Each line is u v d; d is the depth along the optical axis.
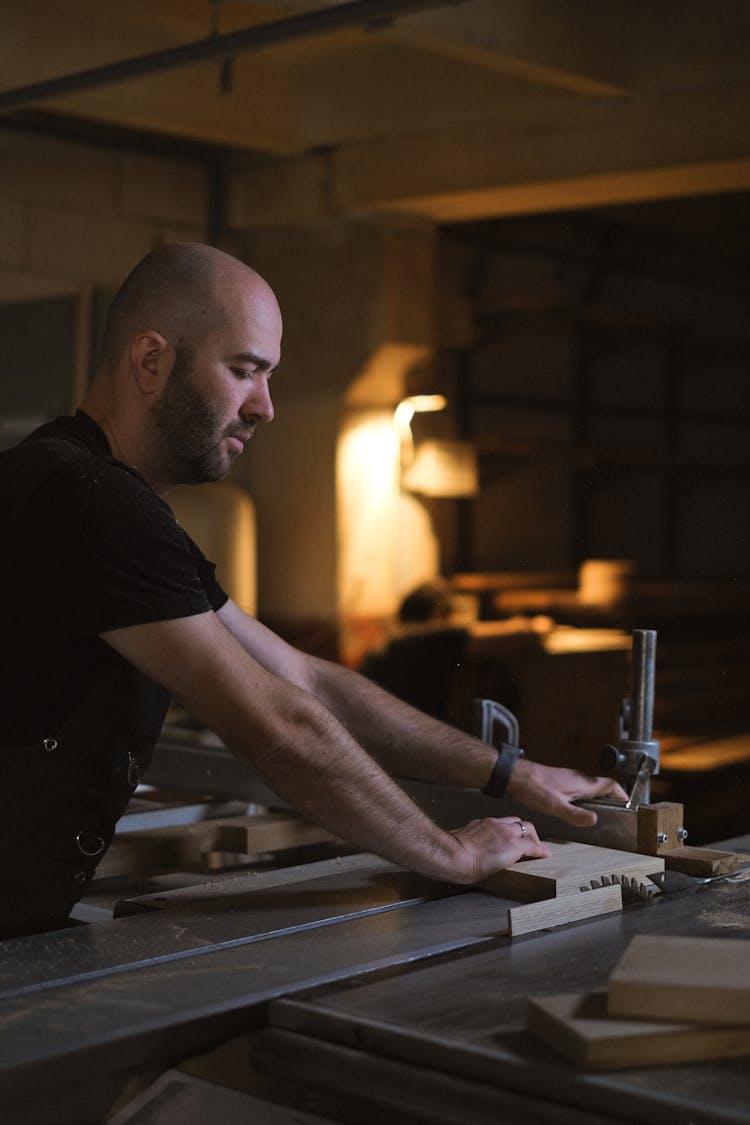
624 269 8.82
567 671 6.63
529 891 1.46
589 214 8.23
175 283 1.51
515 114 5.71
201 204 6.71
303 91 6.29
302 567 6.85
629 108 5.37
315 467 6.79
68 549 1.35
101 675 1.41
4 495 1.42
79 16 5.30
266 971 1.20
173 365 1.52
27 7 5.17
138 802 2.09
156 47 5.54
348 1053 1.02
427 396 6.83
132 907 1.47
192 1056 1.09
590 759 6.73
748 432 9.94
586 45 5.14
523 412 8.54
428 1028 1.02
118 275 6.38
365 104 6.15
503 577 7.71
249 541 6.61
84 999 1.12
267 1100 1.05
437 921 1.38
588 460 8.16
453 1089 0.96
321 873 1.61
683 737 6.73
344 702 1.80
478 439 7.51
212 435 1.55
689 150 5.22
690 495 9.63
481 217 6.55
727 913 1.40
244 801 2.10
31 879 1.41
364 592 6.77
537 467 8.65
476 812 1.83
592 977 1.16
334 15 3.15
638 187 5.69
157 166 6.52
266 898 1.47
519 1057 0.96
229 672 1.37
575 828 1.70
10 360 5.98
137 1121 1.06
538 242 8.23
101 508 1.35
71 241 6.18
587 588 7.52
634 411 9.24
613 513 9.15
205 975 1.19
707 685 7.30
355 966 1.21
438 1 2.97
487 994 1.11
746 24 5.01
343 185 6.34
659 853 1.62
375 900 1.46
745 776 6.06
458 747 1.75
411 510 7.45
